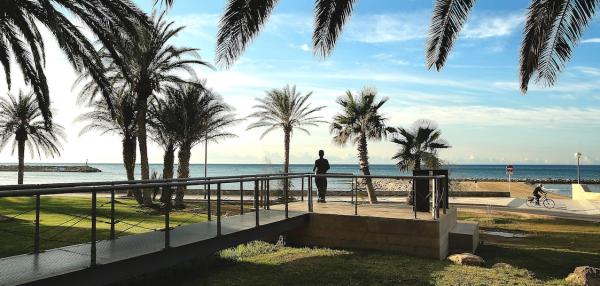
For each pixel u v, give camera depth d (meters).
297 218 9.92
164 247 6.06
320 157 13.51
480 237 13.60
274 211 10.66
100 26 11.73
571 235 14.33
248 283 6.91
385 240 9.63
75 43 11.45
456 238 10.08
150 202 20.27
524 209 24.39
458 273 7.66
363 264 8.23
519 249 10.88
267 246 10.12
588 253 10.38
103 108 26.02
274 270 7.73
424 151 25.20
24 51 12.32
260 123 30.38
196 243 6.60
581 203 29.16
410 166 25.58
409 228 9.40
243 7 7.88
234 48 8.10
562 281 7.41
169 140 24.42
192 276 7.32
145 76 20.95
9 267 4.90
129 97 21.59
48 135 36.47
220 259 8.43
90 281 5.00
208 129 25.31
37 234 5.71
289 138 30.31
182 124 23.47
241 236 7.76
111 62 19.72
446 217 10.08
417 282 7.04
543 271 8.45
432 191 9.91
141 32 19.48
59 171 126.56
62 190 4.87
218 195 7.28
